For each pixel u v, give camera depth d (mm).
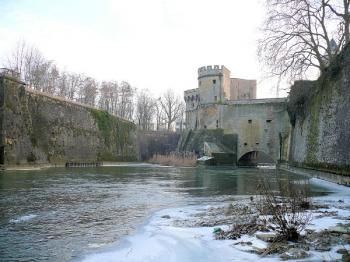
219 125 73188
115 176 35500
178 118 122375
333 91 27578
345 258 6727
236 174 42344
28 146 45312
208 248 8266
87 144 63750
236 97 96875
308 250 7656
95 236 10266
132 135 85625
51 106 53312
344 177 23938
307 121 37969
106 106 104125
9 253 8570
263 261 7078
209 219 12312
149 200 18328
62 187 23250
